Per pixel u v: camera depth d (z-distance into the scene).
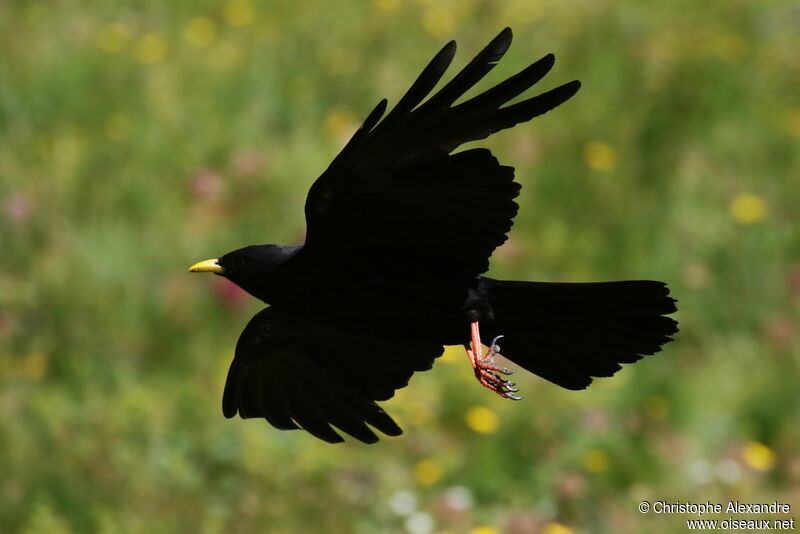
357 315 6.79
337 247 6.54
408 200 6.29
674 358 13.45
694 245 14.54
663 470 11.62
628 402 12.29
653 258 14.21
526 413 11.92
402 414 11.96
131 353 12.56
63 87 16.02
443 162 6.09
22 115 15.66
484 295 6.67
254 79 16.62
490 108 5.88
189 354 12.53
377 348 7.59
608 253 14.25
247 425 11.53
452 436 11.91
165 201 14.41
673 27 18.34
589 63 17.16
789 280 14.30
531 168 15.23
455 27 18.08
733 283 14.20
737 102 16.64
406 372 7.62
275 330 7.68
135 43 17.22
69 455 11.08
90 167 14.75
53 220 13.95
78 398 11.93
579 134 15.86
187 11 18.16
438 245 6.45
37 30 17.27
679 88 16.67
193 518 10.66
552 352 6.90
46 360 12.38
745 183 15.60
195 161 15.16
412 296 6.66
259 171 14.90
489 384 6.51
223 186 14.73
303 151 15.43
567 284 6.60
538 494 11.38
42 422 11.41
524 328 6.85
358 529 10.84
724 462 11.93
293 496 10.97
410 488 11.31
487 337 6.93
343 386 7.75
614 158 15.60
